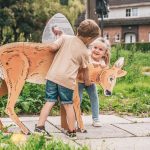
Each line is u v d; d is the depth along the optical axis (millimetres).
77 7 34656
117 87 10008
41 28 34000
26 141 2852
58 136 4371
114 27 50250
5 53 4418
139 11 49312
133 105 6840
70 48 4359
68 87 4316
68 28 6805
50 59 4461
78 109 4672
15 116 4461
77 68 4371
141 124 5289
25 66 4438
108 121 5562
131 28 49719
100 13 14062
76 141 4168
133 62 13203
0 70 4445
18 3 33375
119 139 4289
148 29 49156
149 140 4242
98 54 4875
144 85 10336
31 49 4438
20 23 33656
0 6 33094
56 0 34344
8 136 2932
